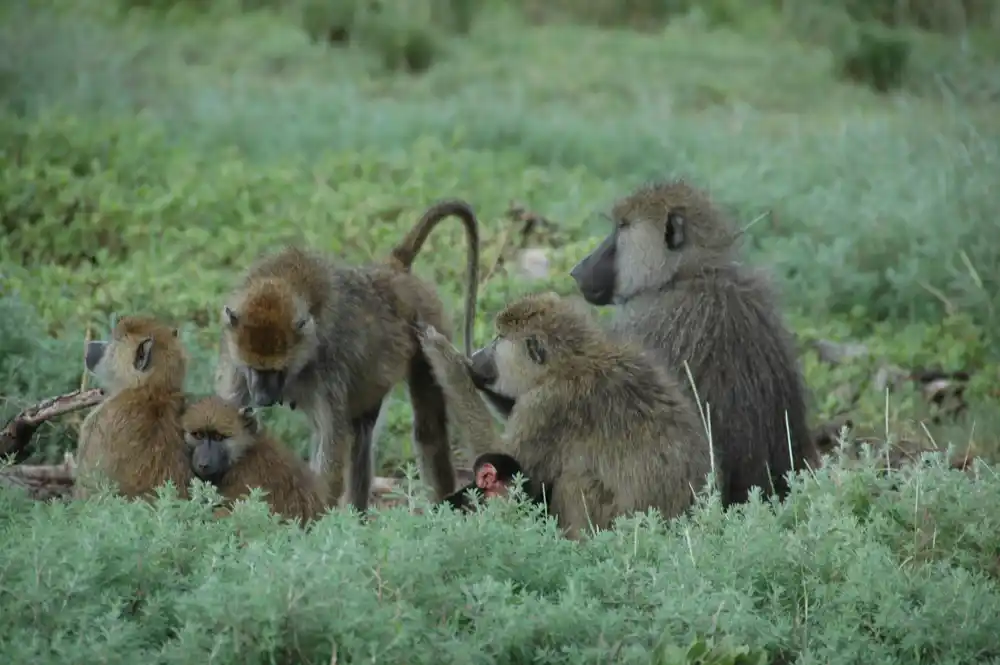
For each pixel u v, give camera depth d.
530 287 16.02
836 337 16.27
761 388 11.57
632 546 8.88
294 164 20.42
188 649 7.29
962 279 16.81
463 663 7.38
